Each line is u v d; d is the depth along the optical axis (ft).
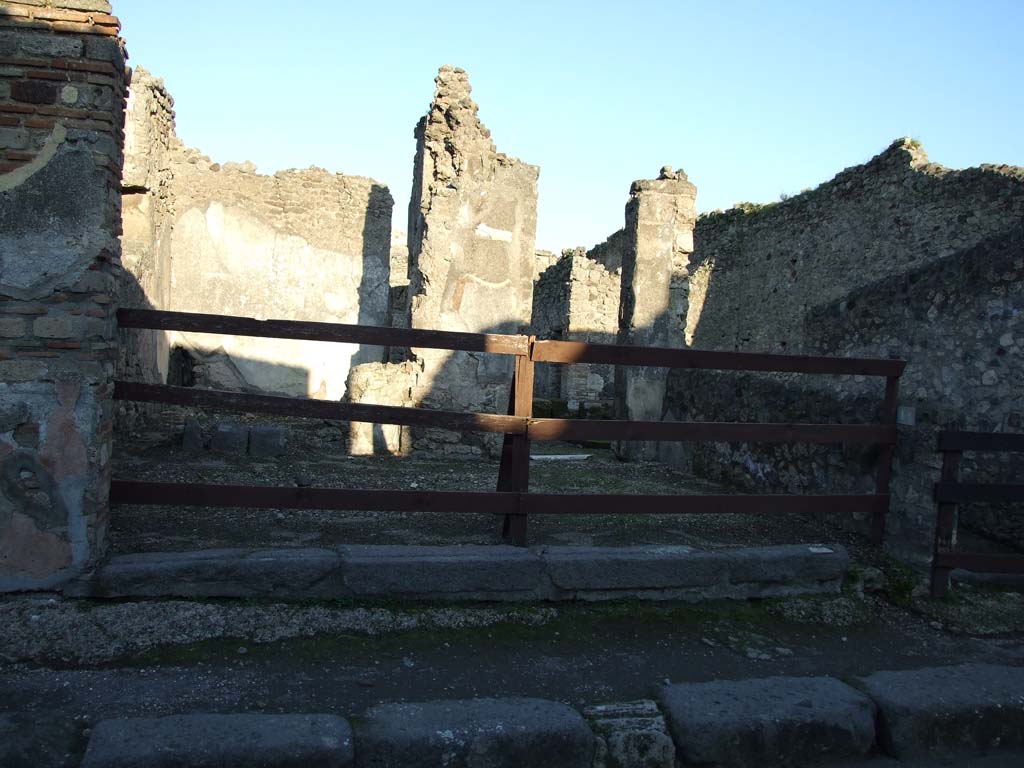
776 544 15.74
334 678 10.38
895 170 43.47
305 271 42.55
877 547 16.01
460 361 27.63
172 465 21.01
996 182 37.29
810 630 13.53
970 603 14.67
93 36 10.94
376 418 13.02
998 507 16.78
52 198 10.89
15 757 8.09
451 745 8.95
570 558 13.24
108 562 11.59
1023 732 10.87
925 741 10.53
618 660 11.73
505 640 11.97
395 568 12.36
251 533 14.12
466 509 13.46
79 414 11.12
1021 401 15.53
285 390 41.98
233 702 9.53
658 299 29.71
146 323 12.12
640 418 29.01
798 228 52.34
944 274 16.98
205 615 11.26
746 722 9.92
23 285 10.85
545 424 13.80
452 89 27.50
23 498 11.00
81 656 10.28
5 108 10.74
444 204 27.43
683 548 14.26
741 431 14.74
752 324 57.62
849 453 17.37
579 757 9.36
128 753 8.02
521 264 28.35
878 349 18.28
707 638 12.78
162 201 34.68
